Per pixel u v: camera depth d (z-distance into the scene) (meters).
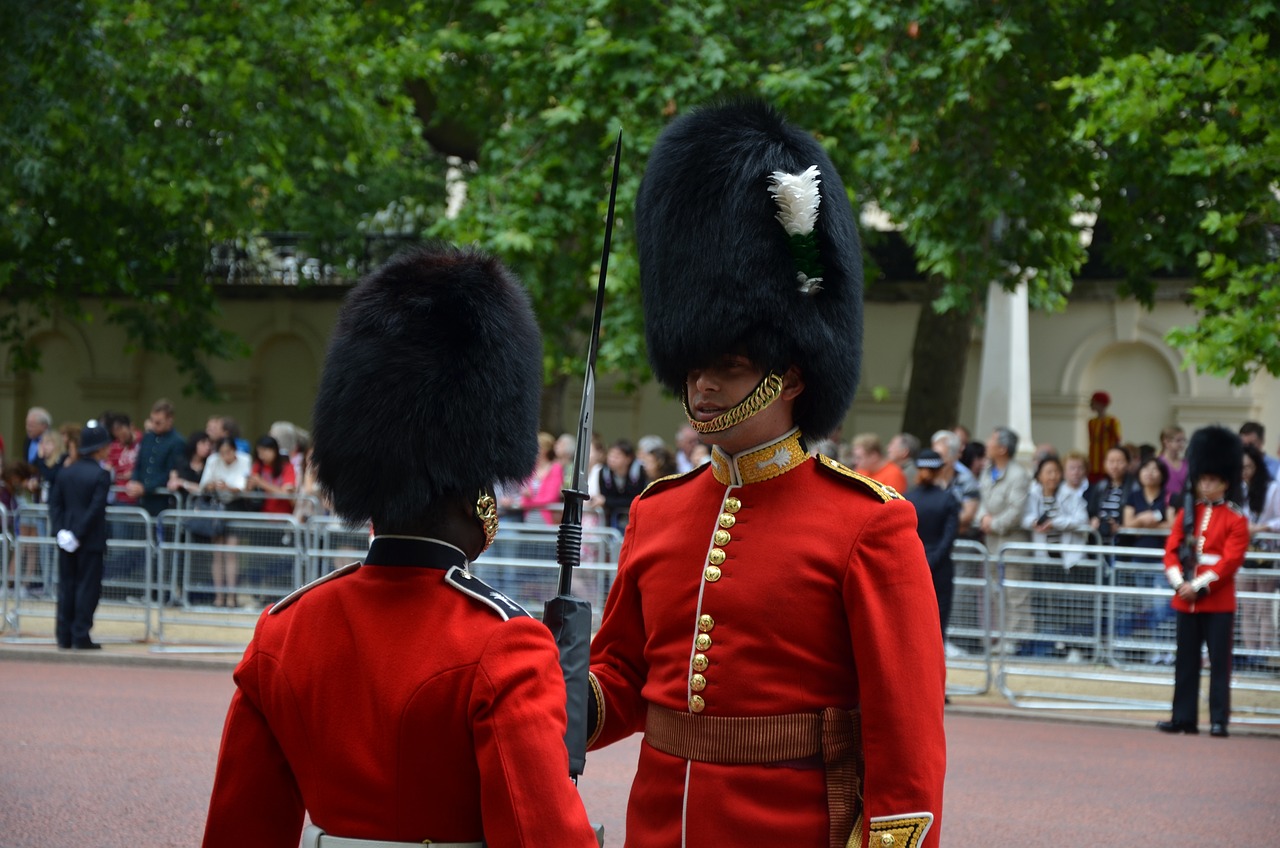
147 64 16.86
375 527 3.10
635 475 14.01
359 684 2.91
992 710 11.15
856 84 13.95
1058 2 13.38
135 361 25.95
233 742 3.05
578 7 15.81
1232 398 21.41
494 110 18.48
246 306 25.61
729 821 3.41
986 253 14.93
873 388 23.20
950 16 13.58
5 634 14.00
